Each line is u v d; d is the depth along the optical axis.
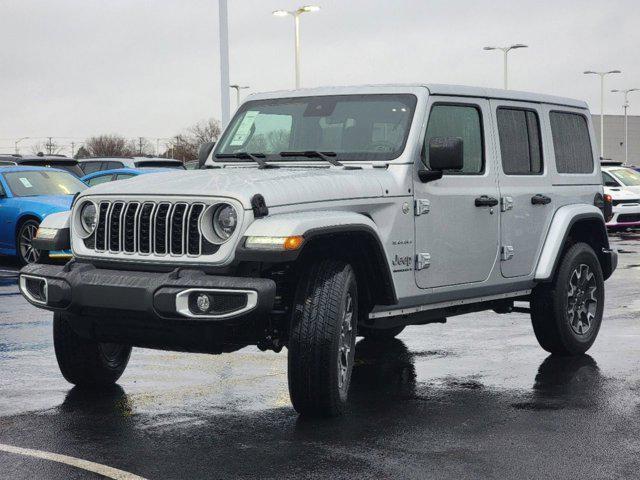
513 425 6.20
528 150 8.29
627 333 9.85
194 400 6.89
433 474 5.17
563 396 7.02
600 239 9.12
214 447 5.70
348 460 5.43
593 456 5.50
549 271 8.20
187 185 6.20
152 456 5.51
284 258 5.79
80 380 7.17
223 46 22.86
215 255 5.96
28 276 6.43
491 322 10.58
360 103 7.38
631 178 26.33
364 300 6.82
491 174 7.77
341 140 7.28
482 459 5.45
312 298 6.16
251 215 5.95
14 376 7.68
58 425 6.19
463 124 7.61
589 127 9.26
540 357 8.56
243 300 5.82
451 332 9.91
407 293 7.00
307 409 6.27
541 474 5.17
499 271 7.83
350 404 6.79
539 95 8.55
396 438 5.89
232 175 6.48
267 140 7.60
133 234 6.20
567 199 8.66
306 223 5.92
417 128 7.12
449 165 6.78
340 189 6.50
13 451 5.60
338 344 6.19
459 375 7.80
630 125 105.31
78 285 6.14
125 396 7.00
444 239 7.29
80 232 6.46
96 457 5.49
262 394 7.07
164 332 6.08
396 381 7.57
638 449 5.65
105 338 6.38
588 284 8.79
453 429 6.10
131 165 23.81
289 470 5.25
